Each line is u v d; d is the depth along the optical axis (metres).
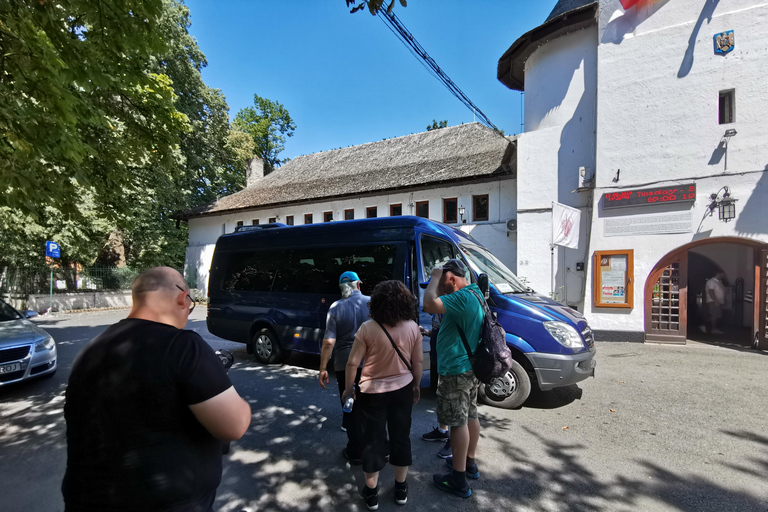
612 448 3.67
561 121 10.84
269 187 22.06
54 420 4.39
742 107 8.12
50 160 4.09
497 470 3.27
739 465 3.35
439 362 2.91
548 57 11.13
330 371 6.49
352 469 3.28
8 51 2.98
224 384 1.40
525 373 4.55
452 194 14.28
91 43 3.81
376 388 2.62
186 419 1.35
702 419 4.36
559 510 2.72
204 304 19.75
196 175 23.61
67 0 3.49
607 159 9.46
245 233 7.43
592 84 10.38
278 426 4.18
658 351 8.02
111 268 20.89
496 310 4.74
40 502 2.84
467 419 2.86
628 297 9.16
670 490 2.97
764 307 8.04
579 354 4.46
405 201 15.34
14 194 3.59
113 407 1.28
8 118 3.10
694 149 8.55
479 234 13.59
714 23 8.39
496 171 12.85
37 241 17.08
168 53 4.20
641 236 9.09
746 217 8.08
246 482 3.08
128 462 1.27
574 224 10.17
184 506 1.32
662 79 8.89
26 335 5.57
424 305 2.85
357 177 18.03
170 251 22.62
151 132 5.38
